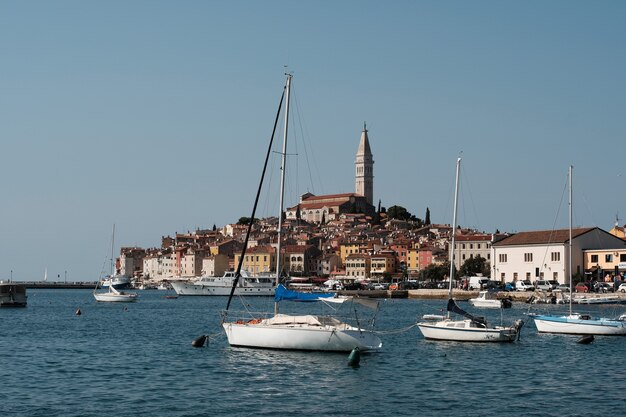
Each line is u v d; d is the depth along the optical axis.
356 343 70.62
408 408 50.50
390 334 92.31
